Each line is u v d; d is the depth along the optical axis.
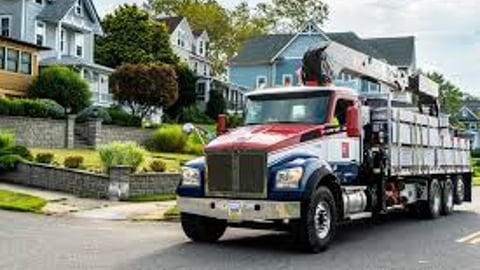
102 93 52.88
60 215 18.09
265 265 10.88
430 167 18.36
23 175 24.20
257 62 71.31
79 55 56.28
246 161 12.20
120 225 16.33
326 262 11.30
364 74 17.72
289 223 12.17
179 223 17.06
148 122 47.94
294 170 12.02
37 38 51.91
